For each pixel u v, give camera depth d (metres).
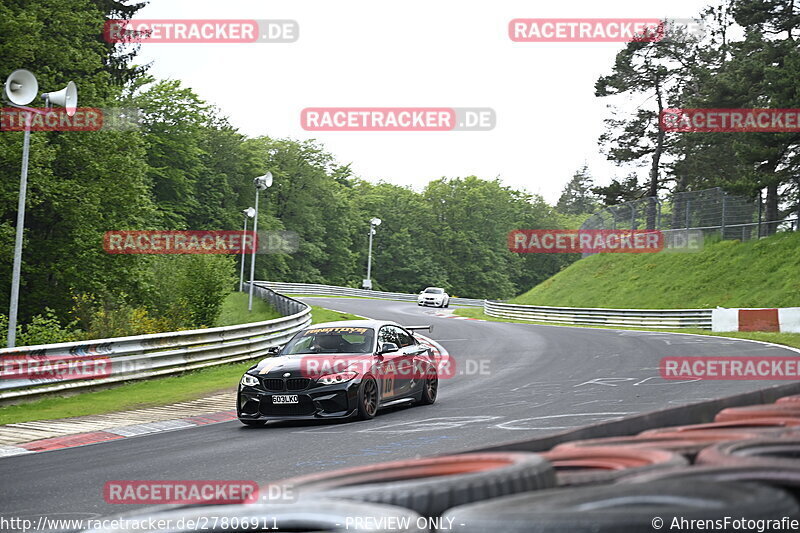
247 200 104.00
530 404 14.39
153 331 27.06
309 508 2.03
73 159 38.72
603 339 32.41
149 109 76.94
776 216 55.53
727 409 3.64
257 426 13.09
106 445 11.27
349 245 127.44
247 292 63.03
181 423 13.60
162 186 79.06
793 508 1.70
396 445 10.20
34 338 24.48
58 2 37.41
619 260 60.72
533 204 163.12
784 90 45.16
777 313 36.41
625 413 12.66
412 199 143.50
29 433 12.34
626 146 70.19
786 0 50.62
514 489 2.09
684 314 40.94
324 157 115.88
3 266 35.59
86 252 37.03
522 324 46.19
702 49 67.94
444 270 140.38
